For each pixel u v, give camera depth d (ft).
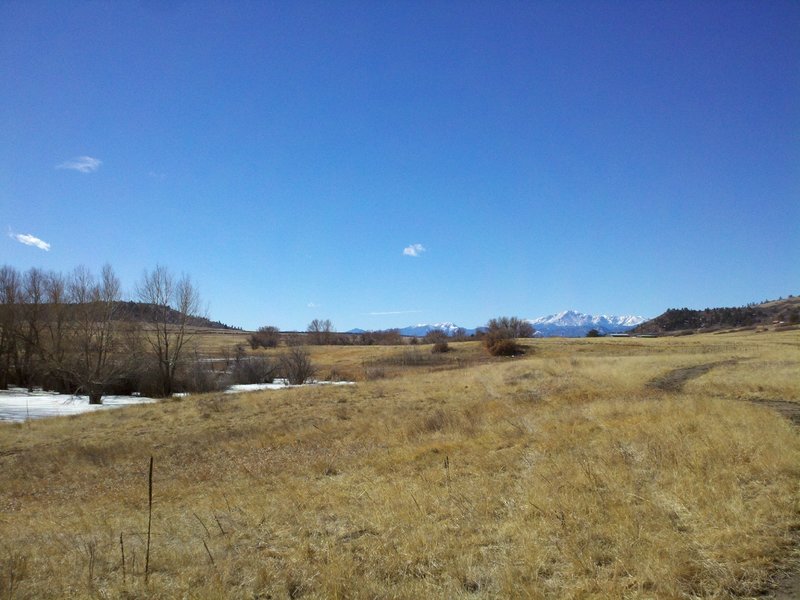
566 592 15.76
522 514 23.04
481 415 61.77
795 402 57.77
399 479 33.04
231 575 19.13
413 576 18.13
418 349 259.39
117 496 41.50
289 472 41.63
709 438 30.86
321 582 17.75
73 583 19.15
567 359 134.00
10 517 38.42
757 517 19.34
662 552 17.48
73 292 136.98
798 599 14.25
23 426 83.71
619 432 37.50
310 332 336.49
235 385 146.10
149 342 136.98
